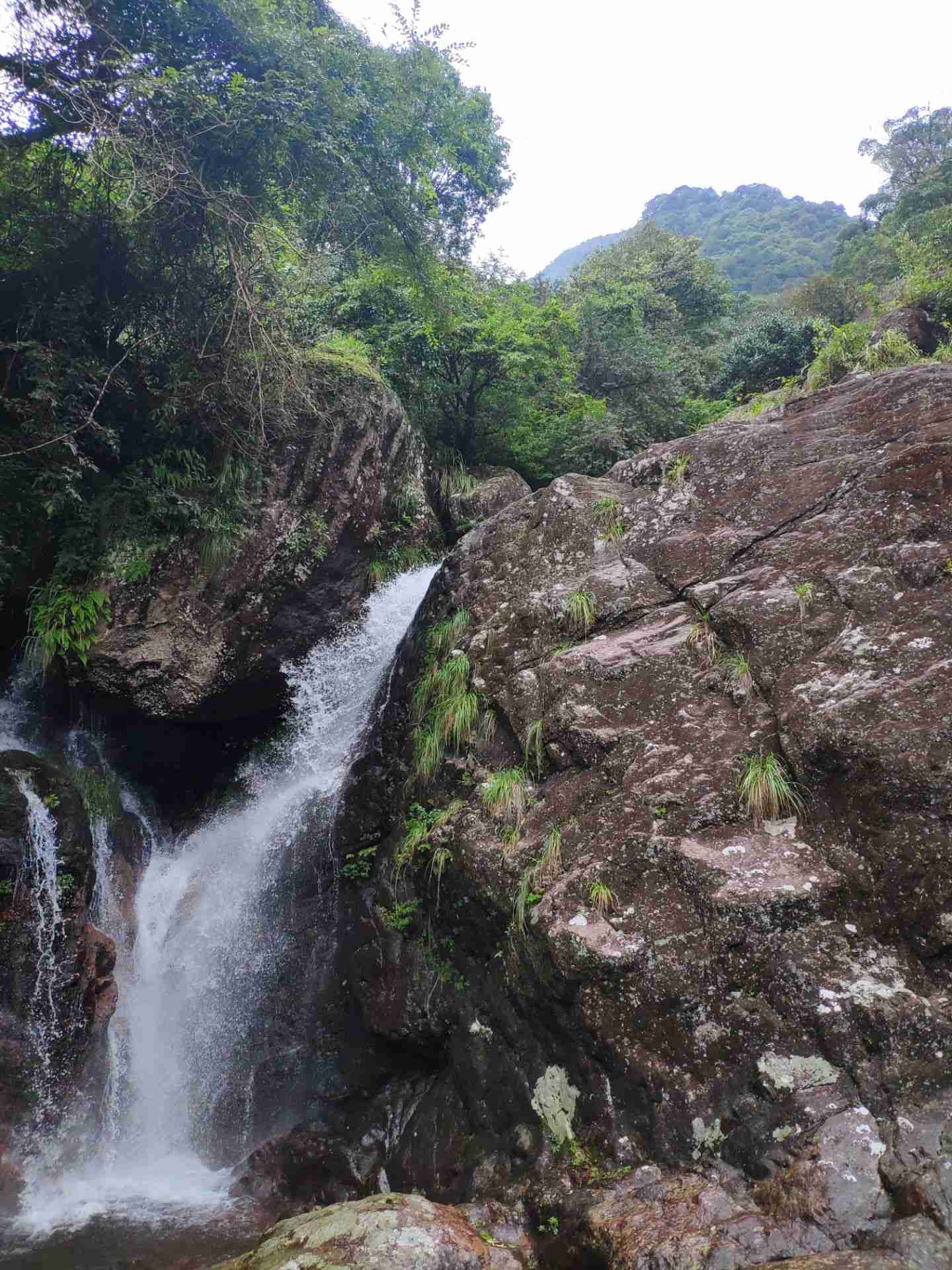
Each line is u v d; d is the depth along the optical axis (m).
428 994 6.03
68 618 8.10
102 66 7.21
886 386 6.72
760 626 5.66
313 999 7.32
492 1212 4.31
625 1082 4.40
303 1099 6.89
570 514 7.75
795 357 21.06
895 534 5.59
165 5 7.41
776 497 6.56
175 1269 5.05
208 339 8.50
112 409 8.54
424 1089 5.96
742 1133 3.90
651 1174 4.00
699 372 23.92
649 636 6.25
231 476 8.84
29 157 7.54
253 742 9.99
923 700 4.59
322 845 8.09
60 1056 6.92
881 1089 3.71
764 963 4.29
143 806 9.32
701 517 6.91
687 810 5.02
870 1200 3.27
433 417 14.95
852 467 6.26
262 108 7.64
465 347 14.53
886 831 4.34
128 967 8.07
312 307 11.86
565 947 4.70
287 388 9.05
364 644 10.20
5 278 7.83
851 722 4.66
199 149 7.76
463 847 5.97
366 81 8.59
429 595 8.95
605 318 19.09
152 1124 7.44
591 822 5.35
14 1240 5.52
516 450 15.91
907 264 17.75
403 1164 5.45
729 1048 4.18
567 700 6.17
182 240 8.13
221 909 8.39
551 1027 4.92
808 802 4.77
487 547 8.50
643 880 4.86
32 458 7.70
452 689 7.30
